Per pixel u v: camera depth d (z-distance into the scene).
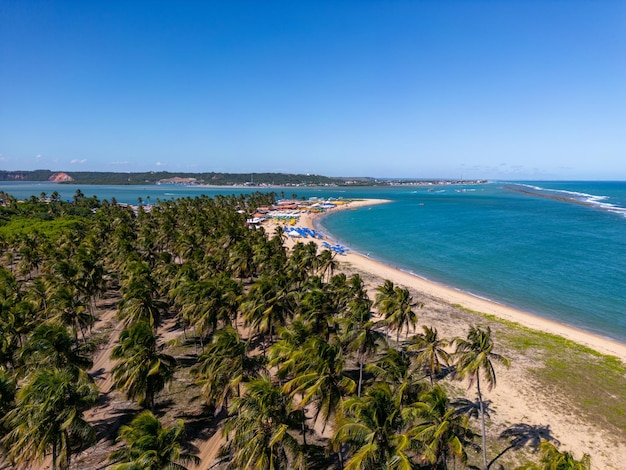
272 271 64.06
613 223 181.25
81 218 155.00
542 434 36.03
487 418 38.28
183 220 126.75
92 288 58.69
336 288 53.66
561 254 115.50
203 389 32.00
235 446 24.30
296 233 146.75
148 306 45.16
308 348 30.16
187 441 33.78
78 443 25.97
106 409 38.09
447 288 84.81
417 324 61.91
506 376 46.19
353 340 37.22
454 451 23.41
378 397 23.53
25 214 162.12
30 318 44.28
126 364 31.28
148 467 19.89
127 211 164.00
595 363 49.66
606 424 37.62
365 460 21.75
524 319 65.38
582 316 67.88
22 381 39.56
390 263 109.62
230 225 106.31
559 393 42.81
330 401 27.45
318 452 31.00
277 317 44.38
